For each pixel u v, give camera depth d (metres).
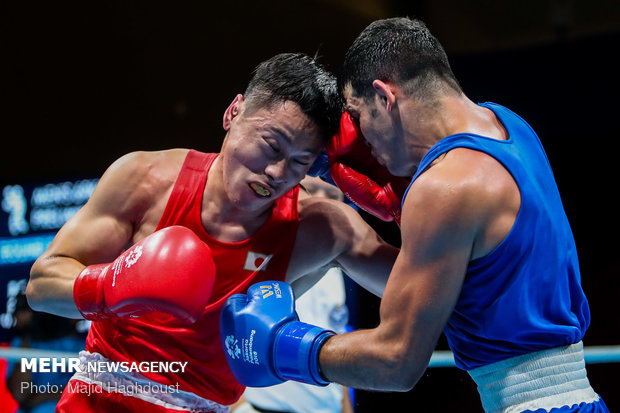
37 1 7.46
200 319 2.01
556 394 1.72
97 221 2.01
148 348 2.01
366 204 2.10
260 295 1.93
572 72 5.32
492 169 1.70
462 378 5.60
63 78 7.49
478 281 1.72
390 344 1.71
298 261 2.13
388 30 1.90
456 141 1.74
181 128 7.09
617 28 6.11
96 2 7.28
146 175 2.05
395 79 1.84
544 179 1.83
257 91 1.96
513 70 5.48
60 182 7.25
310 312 3.51
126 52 7.25
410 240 1.69
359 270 2.18
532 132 1.94
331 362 1.79
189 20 6.99
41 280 1.98
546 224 1.74
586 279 5.52
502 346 1.76
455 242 1.65
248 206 1.97
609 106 5.21
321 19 6.56
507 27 6.47
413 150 1.86
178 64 7.08
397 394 5.66
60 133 7.54
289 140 1.91
